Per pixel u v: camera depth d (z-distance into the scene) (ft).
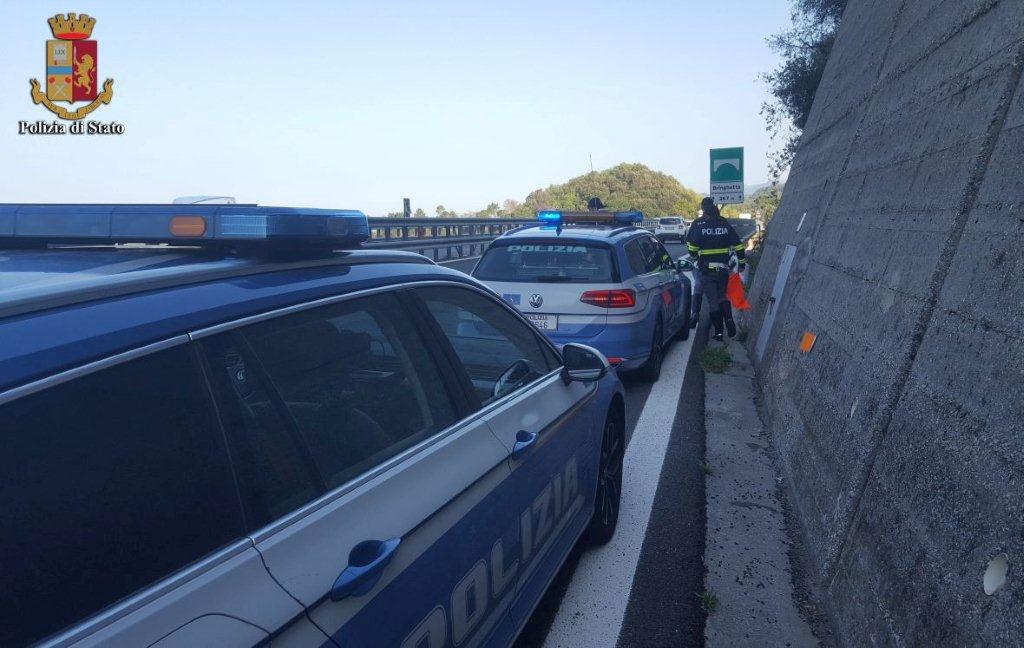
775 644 10.00
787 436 16.33
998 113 10.25
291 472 5.48
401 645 5.86
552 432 9.87
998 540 6.79
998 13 11.69
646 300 23.52
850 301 14.67
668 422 20.06
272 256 6.48
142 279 5.16
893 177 14.76
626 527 13.66
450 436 7.54
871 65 22.67
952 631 7.06
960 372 8.69
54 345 4.28
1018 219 8.59
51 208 6.61
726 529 13.41
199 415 4.94
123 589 4.12
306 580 4.99
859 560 9.78
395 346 7.37
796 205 30.96
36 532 3.89
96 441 4.31
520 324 10.53
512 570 8.38
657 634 10.39
